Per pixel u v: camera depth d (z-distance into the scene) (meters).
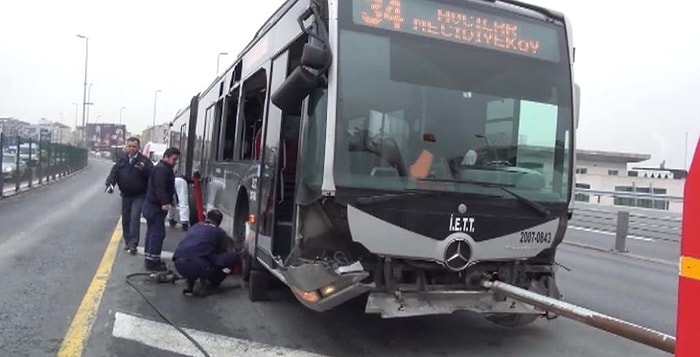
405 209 5.11
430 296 5.18
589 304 8.20
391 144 5.19
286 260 5.65
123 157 10.40
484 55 5.64
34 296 7.17
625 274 10.97
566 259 12.72
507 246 5.42
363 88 5.18
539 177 5.64
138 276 8.48
